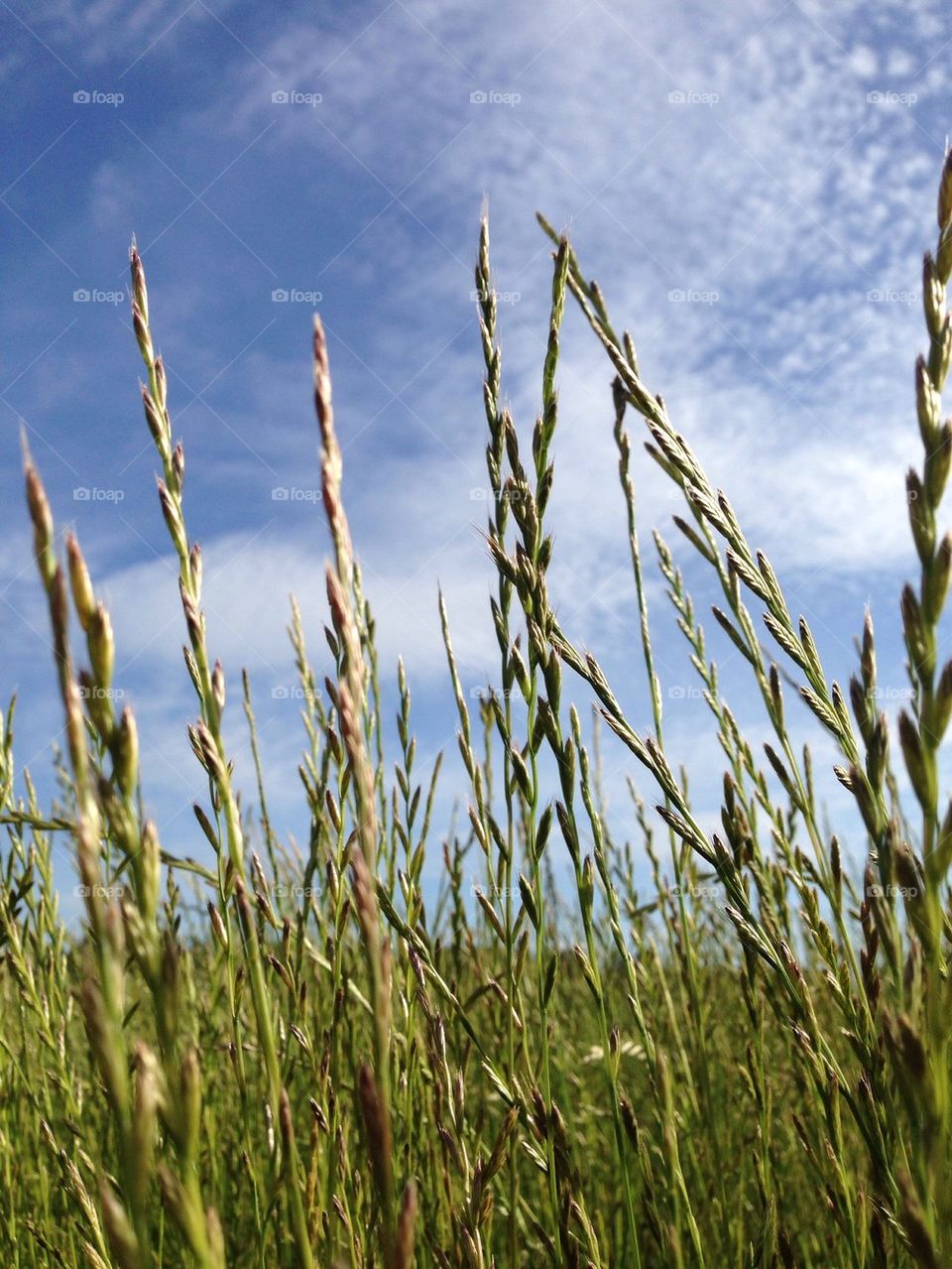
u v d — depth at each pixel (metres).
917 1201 0.18
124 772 0.17
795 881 0.35
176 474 0.26
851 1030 0.32
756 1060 0.43
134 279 0.26
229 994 0.36
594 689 0.34
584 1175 0.58
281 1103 0.24
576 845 0.33
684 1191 0.35
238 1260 0.49
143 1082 0.15
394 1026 0.49
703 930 0.62
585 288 0.39
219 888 0.35
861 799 0.20
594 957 0.33
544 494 0.33
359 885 0.17
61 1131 0.58
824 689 0.32
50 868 0.57
